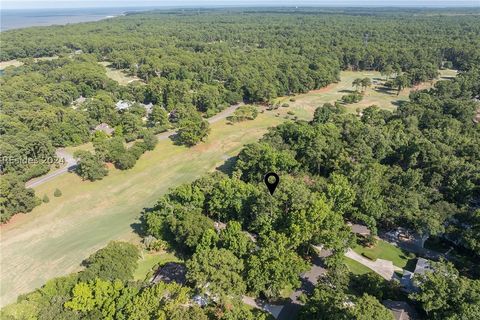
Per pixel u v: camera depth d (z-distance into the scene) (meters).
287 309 68.25
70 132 141.50
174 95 176.00
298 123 135.75
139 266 79.88
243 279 68.69
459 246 83.19
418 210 84.81
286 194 83.69
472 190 93.50
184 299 61.09
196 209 89.69
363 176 91.25
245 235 77.62
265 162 105.31
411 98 175.50
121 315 59.06
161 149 139.38
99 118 157.75
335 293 62.69
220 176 102.06
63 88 184.62
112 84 197.50
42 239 92.06
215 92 179.00
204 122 145.25
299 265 69.06
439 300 58.09
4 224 97.38
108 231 94.50
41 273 80.62
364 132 116.38
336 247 74.31
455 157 102.88
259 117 172.88
